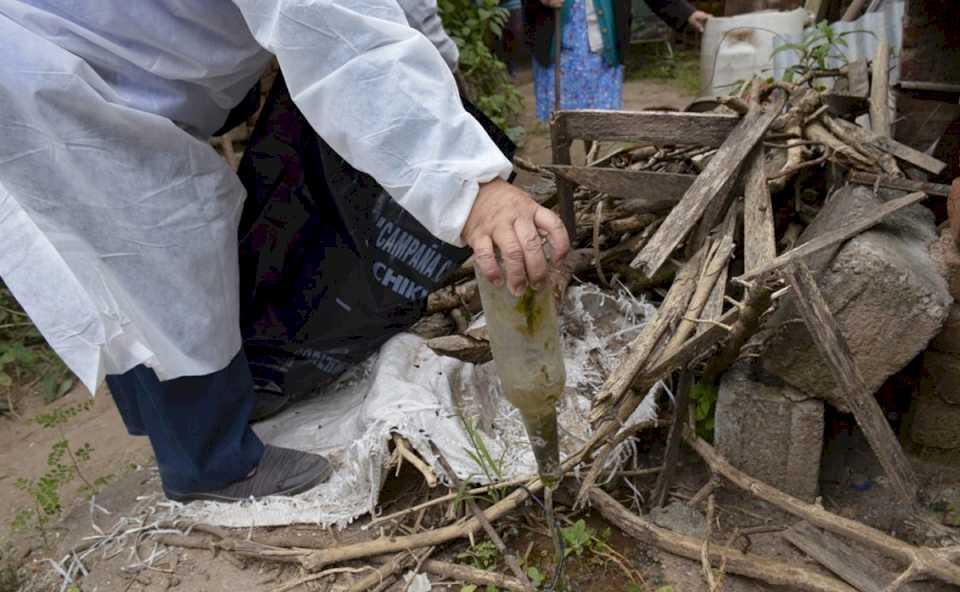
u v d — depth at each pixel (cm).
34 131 164
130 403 215
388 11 148
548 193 285
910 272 175
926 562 168
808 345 185
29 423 305
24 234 171
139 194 179
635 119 227
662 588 180
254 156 235
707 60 433
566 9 389
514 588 185
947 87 281
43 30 163
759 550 190
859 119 297
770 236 187
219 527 216
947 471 208
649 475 217
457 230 138
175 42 170
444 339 221
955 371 195
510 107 546
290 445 235
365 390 247
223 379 207
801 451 196
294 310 249
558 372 137
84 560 216
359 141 145
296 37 144
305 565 199
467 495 200
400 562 196
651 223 251
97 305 176
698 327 189
